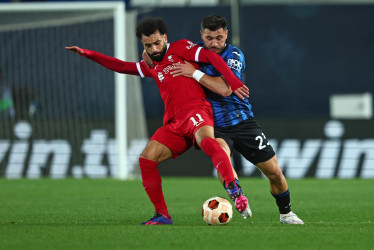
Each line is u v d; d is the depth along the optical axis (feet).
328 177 173.78
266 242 51.70
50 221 75.66
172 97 66.49
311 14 244.22
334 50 244.22
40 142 169.89
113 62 70.23
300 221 68.44
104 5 162.50
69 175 169.37
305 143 174.29
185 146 66.59
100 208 94.94
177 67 66.59
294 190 133.59
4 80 178.70
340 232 57.82
